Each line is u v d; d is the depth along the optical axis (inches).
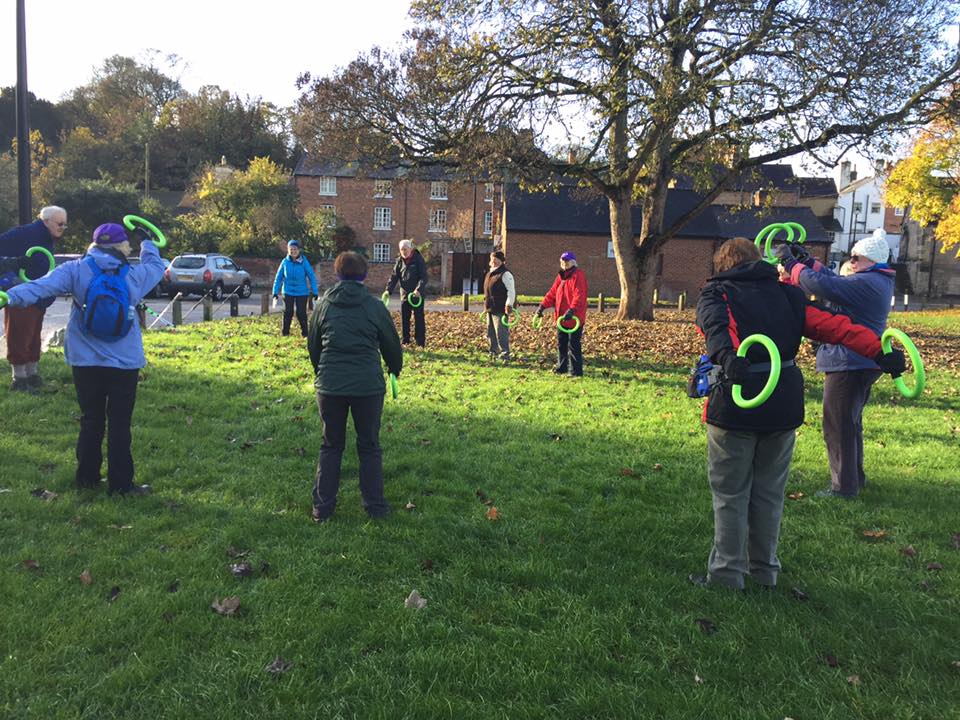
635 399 327.3
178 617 123.2
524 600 134.2
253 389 314.0
